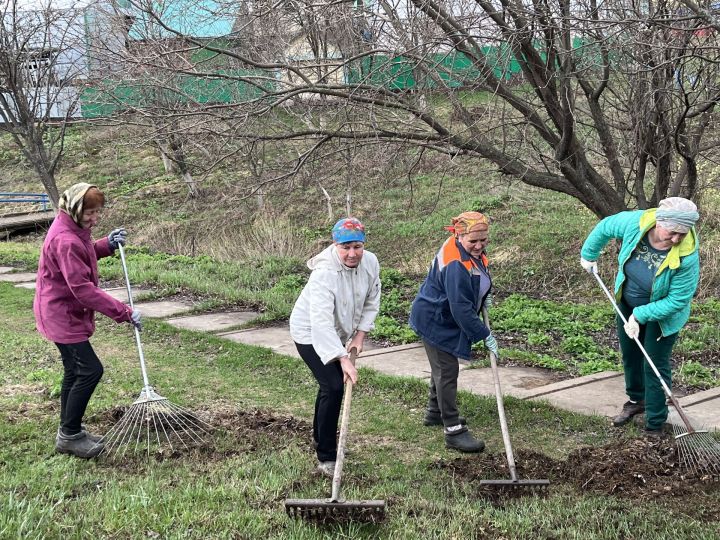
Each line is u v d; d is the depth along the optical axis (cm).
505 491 427
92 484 432
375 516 377
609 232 534
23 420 541
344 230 424
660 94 750
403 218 1677
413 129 813
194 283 1277
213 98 843
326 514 379
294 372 727
